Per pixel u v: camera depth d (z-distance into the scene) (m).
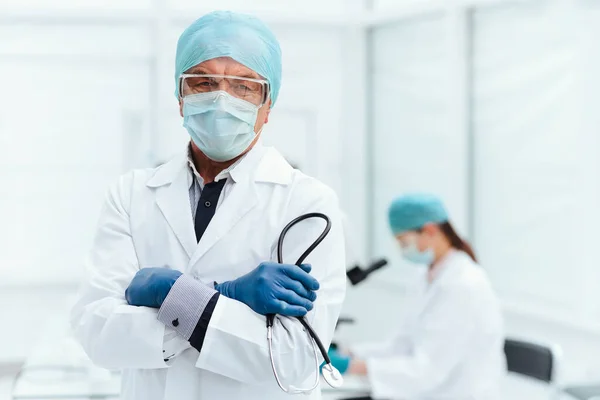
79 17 4.31
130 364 1.30
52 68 4.33
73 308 1.39
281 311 1.25
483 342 2.51
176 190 1.43
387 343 2.88
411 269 4.53
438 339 2.52
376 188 4.84
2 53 4.27
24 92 4.31
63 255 4.42
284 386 1.28
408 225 2.61
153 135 4.46
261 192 1.41
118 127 4.43
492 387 2.52
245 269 1.37
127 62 4.42
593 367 3.11
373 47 4.79
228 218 1.38
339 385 1.28
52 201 4.39
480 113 4.00
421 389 2.52
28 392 2.27
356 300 4.79
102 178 4.44
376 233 4.86
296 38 4.71
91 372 2.44
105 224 1.43
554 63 3.46
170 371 1.34
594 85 3.25
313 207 1.38
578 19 3.30
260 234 1.38
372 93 4.83
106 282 1.36
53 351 2.68
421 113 4.43
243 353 1.26
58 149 4.38
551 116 3.50
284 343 1.27
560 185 3.46
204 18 1.39
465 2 3.95
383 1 4.68
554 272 3.51
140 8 4.36
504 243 3.85
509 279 3.82
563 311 3.45
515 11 3.71
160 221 1.41
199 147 1.39
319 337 1.30
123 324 1.28
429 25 4.32
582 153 3.29
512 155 3.78
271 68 1.39
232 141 1.37
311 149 4.77
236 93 1.36
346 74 4.79
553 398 2.73
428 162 4.39
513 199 3.78
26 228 4.38
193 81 1.37
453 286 2.54
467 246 2.69
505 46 3.79
